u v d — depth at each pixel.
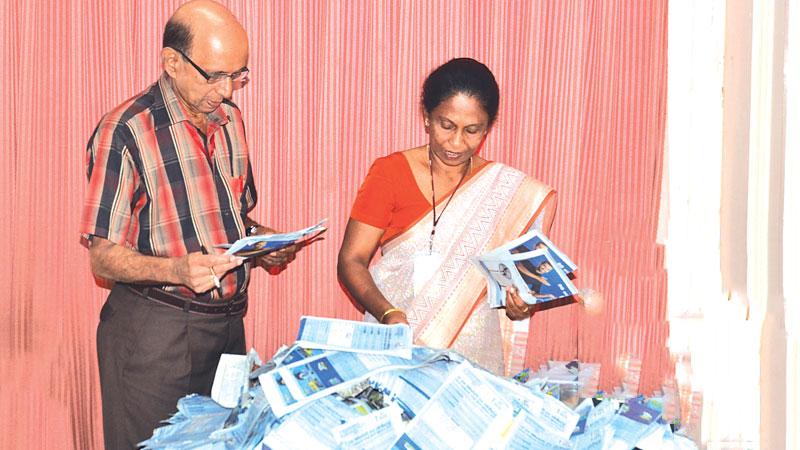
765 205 2.19
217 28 1.88
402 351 1.61
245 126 2.49
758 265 2.24
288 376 1.54
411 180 2.08
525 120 2.51
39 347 2.54
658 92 2.48
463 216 2.09
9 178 2.47
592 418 1.60
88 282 2.52
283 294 2.58
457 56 2.49
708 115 2.46
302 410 1.49
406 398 1.53
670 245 2.53
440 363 1.65
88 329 2.54
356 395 1.56
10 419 2.55
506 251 1.81
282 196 2.54
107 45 2.43
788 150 2.01
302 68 2.48
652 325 2.55
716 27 2.43
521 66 2.49
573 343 2.59
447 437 1.46
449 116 1.90
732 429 2.42
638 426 1.58
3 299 2.51
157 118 1.94
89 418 2.58
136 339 1.96
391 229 2.11
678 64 2.46
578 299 2.52
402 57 2.49
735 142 2.37
